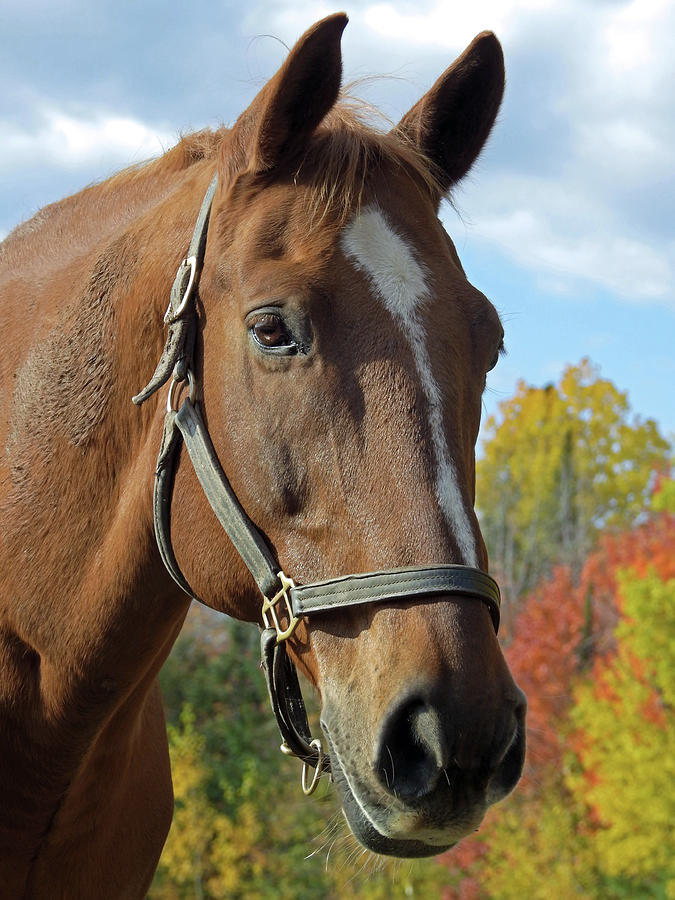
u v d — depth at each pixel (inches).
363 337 78.2
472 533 74.5
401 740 71.6
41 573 99.2
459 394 78.8
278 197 85.4
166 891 684.1
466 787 69.9
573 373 1416.1
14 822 100.6
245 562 83.0
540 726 752.3
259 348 80.3
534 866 663.1
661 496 738.2
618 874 650.8
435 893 686.5
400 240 83.1
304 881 661.9
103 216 113.3
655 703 623.8
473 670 70.1
